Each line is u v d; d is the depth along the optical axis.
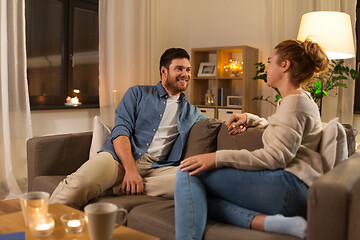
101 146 2.26
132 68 4.20
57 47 3.96
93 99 4.31
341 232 1.19
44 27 3.85
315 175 1.48
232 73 4.24
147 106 2.26
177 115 2.29
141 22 4.30
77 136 2.33
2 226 1.29
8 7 3.19
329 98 3.66
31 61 3.77
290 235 1.36
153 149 2.19
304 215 1.48
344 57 2.92
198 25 4.70
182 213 1.46
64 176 2.17
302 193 1.46
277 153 1.48
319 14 2.75
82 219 1.25
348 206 1.18
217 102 4.24
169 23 4.88
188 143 2.21
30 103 3.74
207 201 1.60
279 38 4.04
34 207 1.25
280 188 1.45
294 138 1.49
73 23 4.06
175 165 2.20
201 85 4.50
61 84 4.02
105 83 4.02
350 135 1.79
